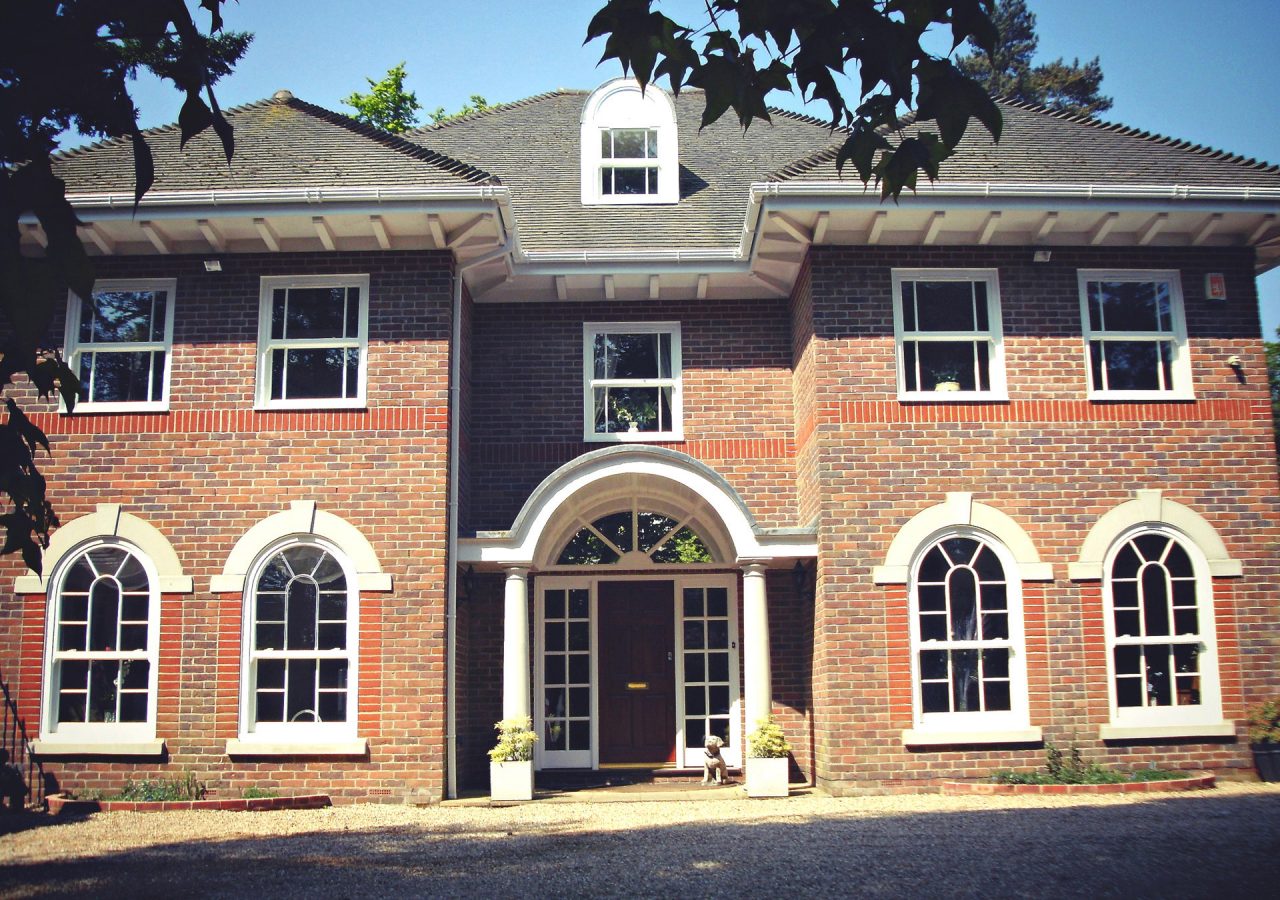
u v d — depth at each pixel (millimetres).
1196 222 13672
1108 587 13156
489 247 13750
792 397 15000
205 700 12758
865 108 5219
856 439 13305
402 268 13664
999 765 12758
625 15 5387
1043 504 13305
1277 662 13180
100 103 4340
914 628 12969
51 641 12922
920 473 13281
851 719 12773
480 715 14414
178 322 13547
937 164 5254
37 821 11109
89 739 12727
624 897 7266
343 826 10727
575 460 13250
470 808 12070
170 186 13047
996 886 7375
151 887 7707
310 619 13000
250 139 14461
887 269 13672
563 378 15031
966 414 13430
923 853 8523
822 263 13656
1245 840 8734
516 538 13234
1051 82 44062
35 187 3904
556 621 15062
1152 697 13094
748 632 13203
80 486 13203
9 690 12797
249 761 12625
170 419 13336
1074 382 13578
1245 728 13008
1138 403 13586
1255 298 13945
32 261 3816
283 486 13188
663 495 14555
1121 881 7422
